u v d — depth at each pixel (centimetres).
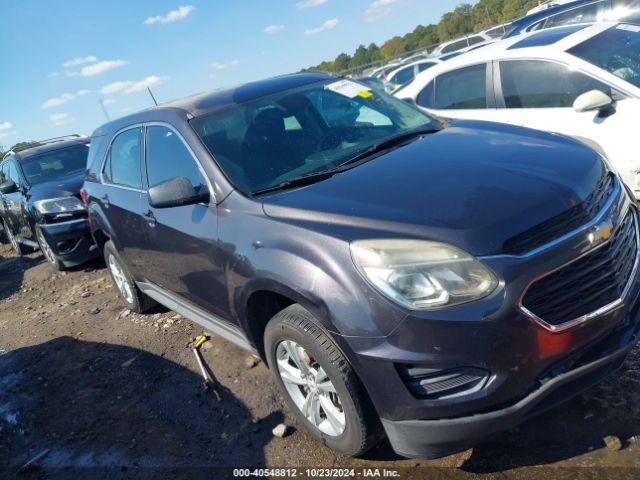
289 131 363
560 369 242
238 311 312
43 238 765
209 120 369
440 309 228
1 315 686
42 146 916
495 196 252
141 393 399
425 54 2194
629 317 265
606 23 565
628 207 286
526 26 1141
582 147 307
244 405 353
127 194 438
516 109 560
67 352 502
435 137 347
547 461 257
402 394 238
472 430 234
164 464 317
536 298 233
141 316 533
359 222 255
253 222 295
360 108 398
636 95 477
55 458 348
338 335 245
